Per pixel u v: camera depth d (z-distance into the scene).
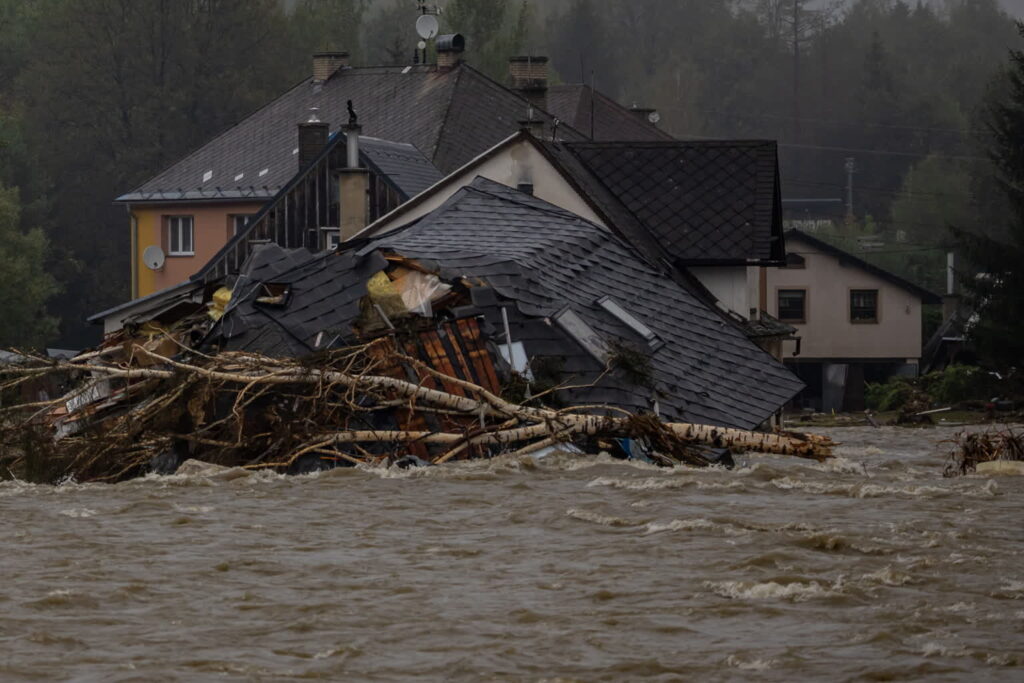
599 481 53.31
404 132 159.12
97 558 39.16
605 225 97.12
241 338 67.56
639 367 68.75
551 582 35.88
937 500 49.06
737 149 108.56
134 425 62.62
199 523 44.94
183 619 32.50
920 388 175.88
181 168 169.25
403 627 31.69
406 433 61.47
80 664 29.02
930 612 32.53
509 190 92.50
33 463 61.16
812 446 63.75
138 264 167.62
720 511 46.12
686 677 28.03
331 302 68.75
